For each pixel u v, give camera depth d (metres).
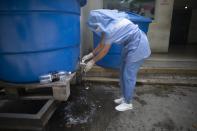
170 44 5.80
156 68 2.75
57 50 1.58
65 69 1.73
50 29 1.46
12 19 1.35
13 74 1.55
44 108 1.44
